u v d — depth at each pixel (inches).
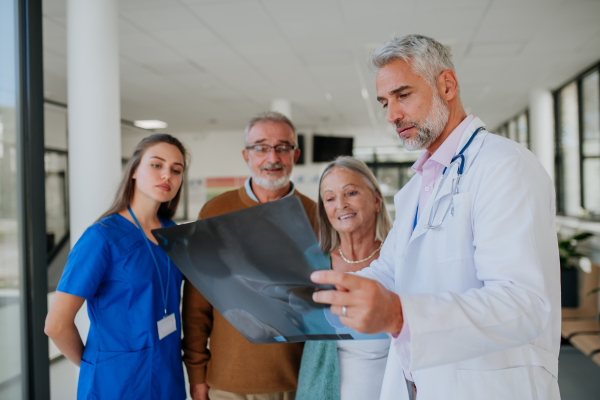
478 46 185.5
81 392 50.6
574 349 148.6
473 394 33.6
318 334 33.0
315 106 305.7
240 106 298.8
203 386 62.2
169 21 154.4
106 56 119.1
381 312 25.0
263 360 57.4
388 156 449.7
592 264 135.0
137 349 52.1
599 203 203.0
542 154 256.7
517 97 281.4
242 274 32.5
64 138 227.9
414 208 45.0
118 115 122.5
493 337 26.4
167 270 57.2
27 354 79.4
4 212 80.4
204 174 418.6
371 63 40.8
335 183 55.2
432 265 37.5
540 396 33.3
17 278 79.9
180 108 301.6
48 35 158.9
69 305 49.4
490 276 29.9
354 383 50.1
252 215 30.2
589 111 216.1
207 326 62.9
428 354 25.7
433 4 145.4
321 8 146.4
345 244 58.1
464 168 36.9
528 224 29.8
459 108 40.9
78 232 114.8
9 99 80.0
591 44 183.6
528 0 143.3
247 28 162.2
